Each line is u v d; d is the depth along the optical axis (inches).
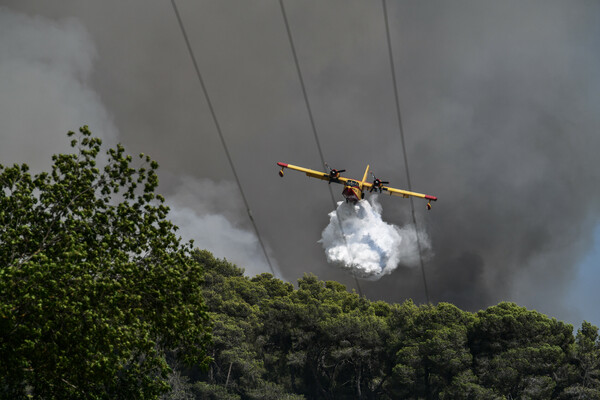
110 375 984.3
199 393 3718.0
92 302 970.1
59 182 1109.7
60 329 946.7
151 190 1155.3
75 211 1088.2
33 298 898.7
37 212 1087.0
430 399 3644.2
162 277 1087.0
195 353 1143.0
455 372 3454.7
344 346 3855.8
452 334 3499.0
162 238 1136.8
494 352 3516.2
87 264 975.0
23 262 971.3
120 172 1150.3
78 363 973.8
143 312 1077.8
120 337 983.6
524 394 3248.0
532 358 3366.1
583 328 3629.4
